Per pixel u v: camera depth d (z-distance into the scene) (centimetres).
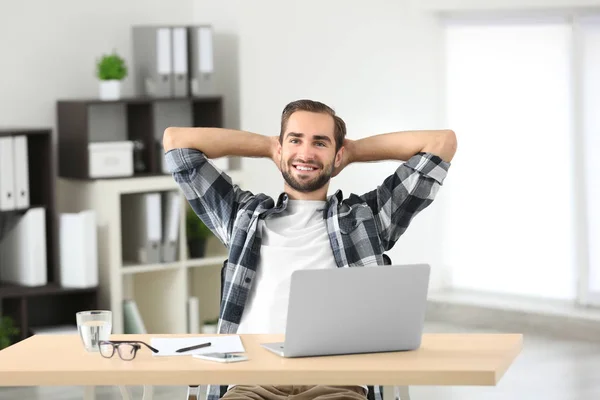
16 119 815
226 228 432
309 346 334
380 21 935
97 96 854
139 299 859
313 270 328
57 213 809
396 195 429
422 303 340
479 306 912
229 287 417
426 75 966
